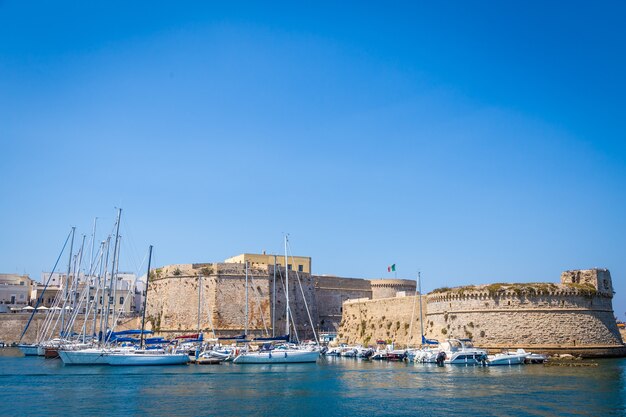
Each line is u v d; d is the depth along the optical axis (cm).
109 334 7362
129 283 12988
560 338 7219
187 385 5144
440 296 8012
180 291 9738
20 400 4369
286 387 5025
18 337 10750
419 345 8231
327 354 8831
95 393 4684
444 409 4012
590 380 5206
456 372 5978
